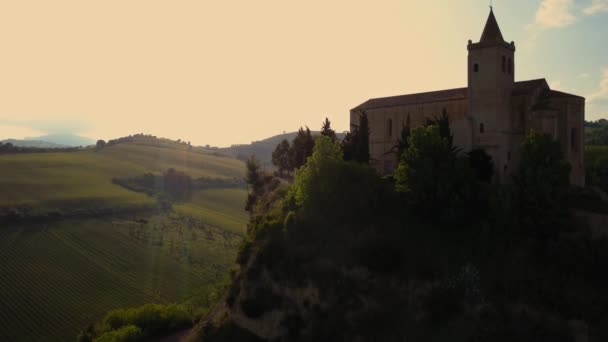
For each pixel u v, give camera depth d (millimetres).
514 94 66875
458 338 41625
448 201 51156
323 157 57594
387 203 54719
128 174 182750
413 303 45000
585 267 43906
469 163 59938
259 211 78562
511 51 67875
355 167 56125
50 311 81062
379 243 48656
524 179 49250
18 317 78438
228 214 154000
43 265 98250
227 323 54438
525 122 65688
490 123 65812
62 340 72562
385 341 43562
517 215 48156
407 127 68438
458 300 43656
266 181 102500
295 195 60312
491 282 44656
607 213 50469
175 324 68688
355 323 45469
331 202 54781
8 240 106750
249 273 54875
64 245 109062
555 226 48125
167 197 161000
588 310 40781
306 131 93438
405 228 51812
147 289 92188
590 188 67000
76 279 94062
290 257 52406
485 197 51844
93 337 66375
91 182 161625
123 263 103938
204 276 100688
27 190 140125
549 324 40750
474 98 67375
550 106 64500
